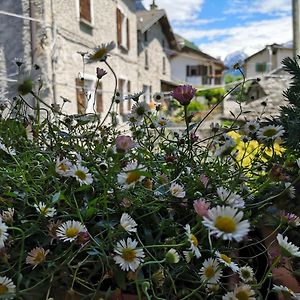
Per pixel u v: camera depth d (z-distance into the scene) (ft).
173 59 82.89
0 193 2.60
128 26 36.40
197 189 2.75
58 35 19.24
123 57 34.09
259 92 21.13
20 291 1.88
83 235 2.09
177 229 2.41
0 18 17.99
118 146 2.35
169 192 2.57
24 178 2.48
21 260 1.98
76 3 22.30
